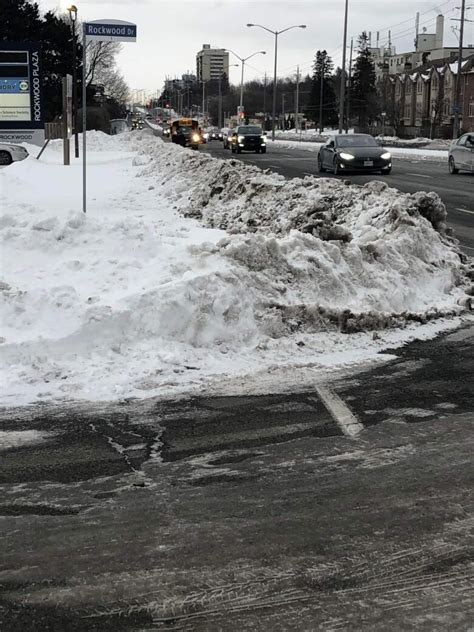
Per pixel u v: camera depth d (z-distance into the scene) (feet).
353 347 23.67
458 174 91.81
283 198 46.32
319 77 388.37
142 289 23.56
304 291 25.86
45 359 20.31
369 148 88.22
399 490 14.10
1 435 16.51
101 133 168.55
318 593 10.83
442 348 23.91
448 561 11.66
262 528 12.66
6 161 101.50
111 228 28.91
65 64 229.45
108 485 14.24
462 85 261.44
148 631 10.00
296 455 15.69
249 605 10.55
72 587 10.97
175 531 12.55
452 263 32.12
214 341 22.31
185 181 63.52
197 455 15.66
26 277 25.26
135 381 19.74
